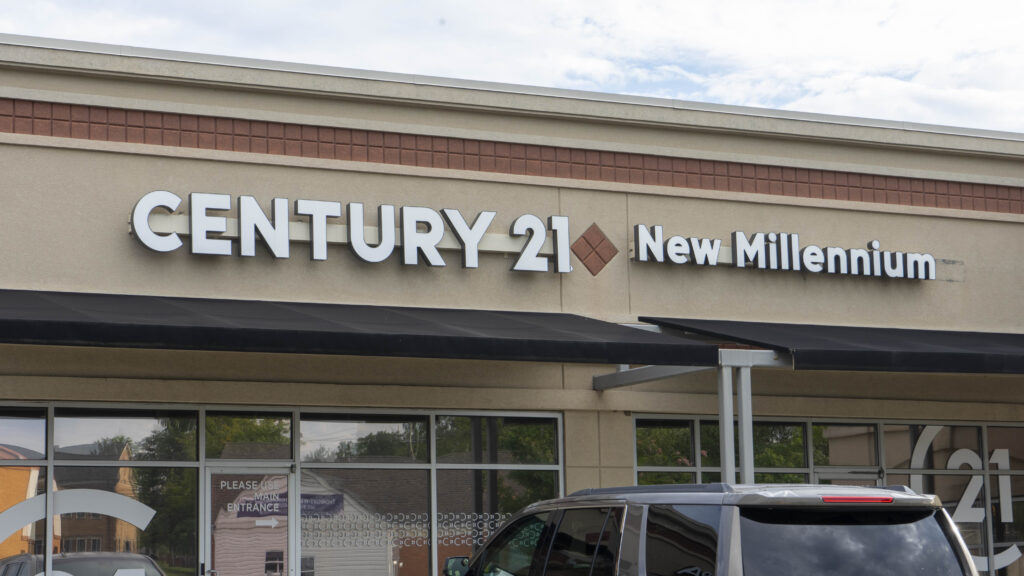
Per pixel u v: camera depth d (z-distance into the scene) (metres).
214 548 13.52
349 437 14.34
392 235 14.66
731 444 13.18
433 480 14.59
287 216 14.21
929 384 17.38
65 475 13.02
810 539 6.64
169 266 13.80
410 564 14.37
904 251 17.61
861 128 17.42
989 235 18.27
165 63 13.98
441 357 12.30
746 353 13.34
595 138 16.00
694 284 16.30
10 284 13.16
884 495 6.84
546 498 15.09
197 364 13.66
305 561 13.91
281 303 14.15
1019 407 17.81
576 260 15.74
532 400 15.08
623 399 15.55
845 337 15.70
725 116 16.62
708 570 6.54
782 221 16.95
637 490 7.45
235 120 14.34
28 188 13.38
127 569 13.09
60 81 13.62
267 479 13.88
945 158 18.06
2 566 12.63
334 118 14.73
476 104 15.34
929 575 6.72
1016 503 17.69
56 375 13.01
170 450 13.50
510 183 15.51
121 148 13.74
